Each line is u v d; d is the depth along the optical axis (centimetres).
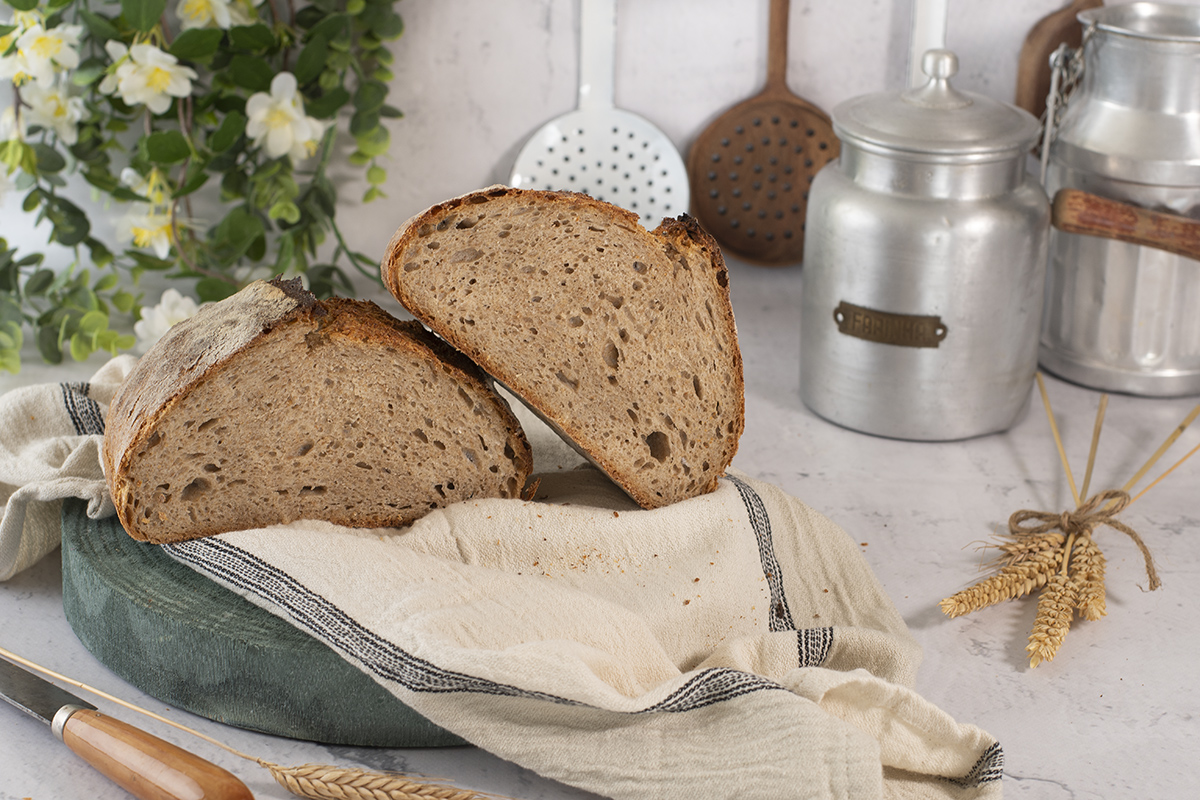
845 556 136
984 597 134
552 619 126
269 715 126
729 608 132
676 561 132
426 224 129
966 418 152
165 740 125
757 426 155
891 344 150
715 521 133
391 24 163
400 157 171
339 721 126
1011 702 130
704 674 123
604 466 133
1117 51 151
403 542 131
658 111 170
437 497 133
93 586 129
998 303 149
